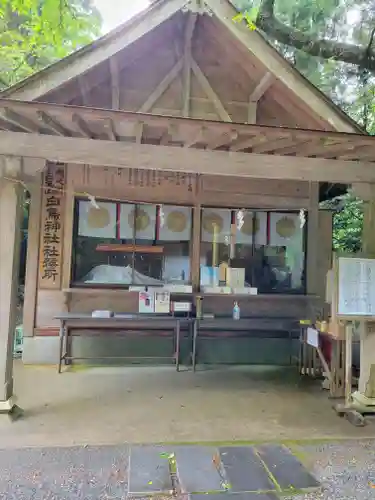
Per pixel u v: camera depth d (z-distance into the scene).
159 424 3.70
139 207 5.77
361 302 4.16
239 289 5.79
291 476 2.83
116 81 4.77
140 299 5.50
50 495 2.54
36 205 5.57
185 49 5.12
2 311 3.74
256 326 5.88
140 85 5.14
